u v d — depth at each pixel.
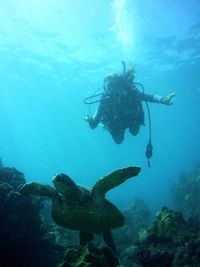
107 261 4.84
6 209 7.00
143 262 6.99
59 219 5.25
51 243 7.93
